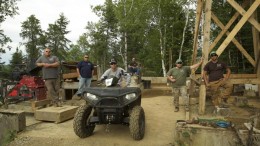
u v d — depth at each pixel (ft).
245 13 25.17
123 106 19.33
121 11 112.78
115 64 22.81
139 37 117.39
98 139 20.11
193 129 18.76
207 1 25.75
